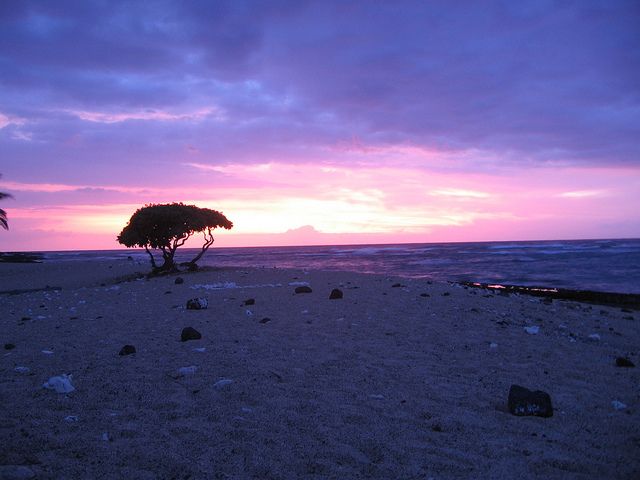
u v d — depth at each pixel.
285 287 16.61
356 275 21.42
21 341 8.80
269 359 6.99
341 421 4.62
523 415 4.83
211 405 5.06
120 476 3.51
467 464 3.76
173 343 8.23
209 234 27.20
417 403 5.14
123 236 25.05
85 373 6.39
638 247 88.81
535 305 13.17
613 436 4.36
